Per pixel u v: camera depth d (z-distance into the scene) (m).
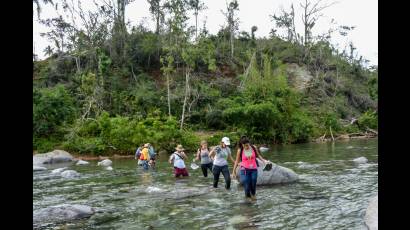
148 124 33.97
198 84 48.44
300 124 40.50
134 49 56.69
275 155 25.05
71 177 16.91
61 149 31.14
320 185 12.23
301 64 64.06
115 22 56.25
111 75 49.50
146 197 11.26
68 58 52.09
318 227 7.33
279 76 42.09
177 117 43.84
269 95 40.75
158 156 28.64
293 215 8.37
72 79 47.69
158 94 46.88
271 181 12.82
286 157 23.23
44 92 33.84
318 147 31.95
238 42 68.75
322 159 21.05
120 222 8.34
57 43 53.47
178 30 42.31
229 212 8.91
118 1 56.56
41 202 10.98
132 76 52.91
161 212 9.20
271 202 9.87
